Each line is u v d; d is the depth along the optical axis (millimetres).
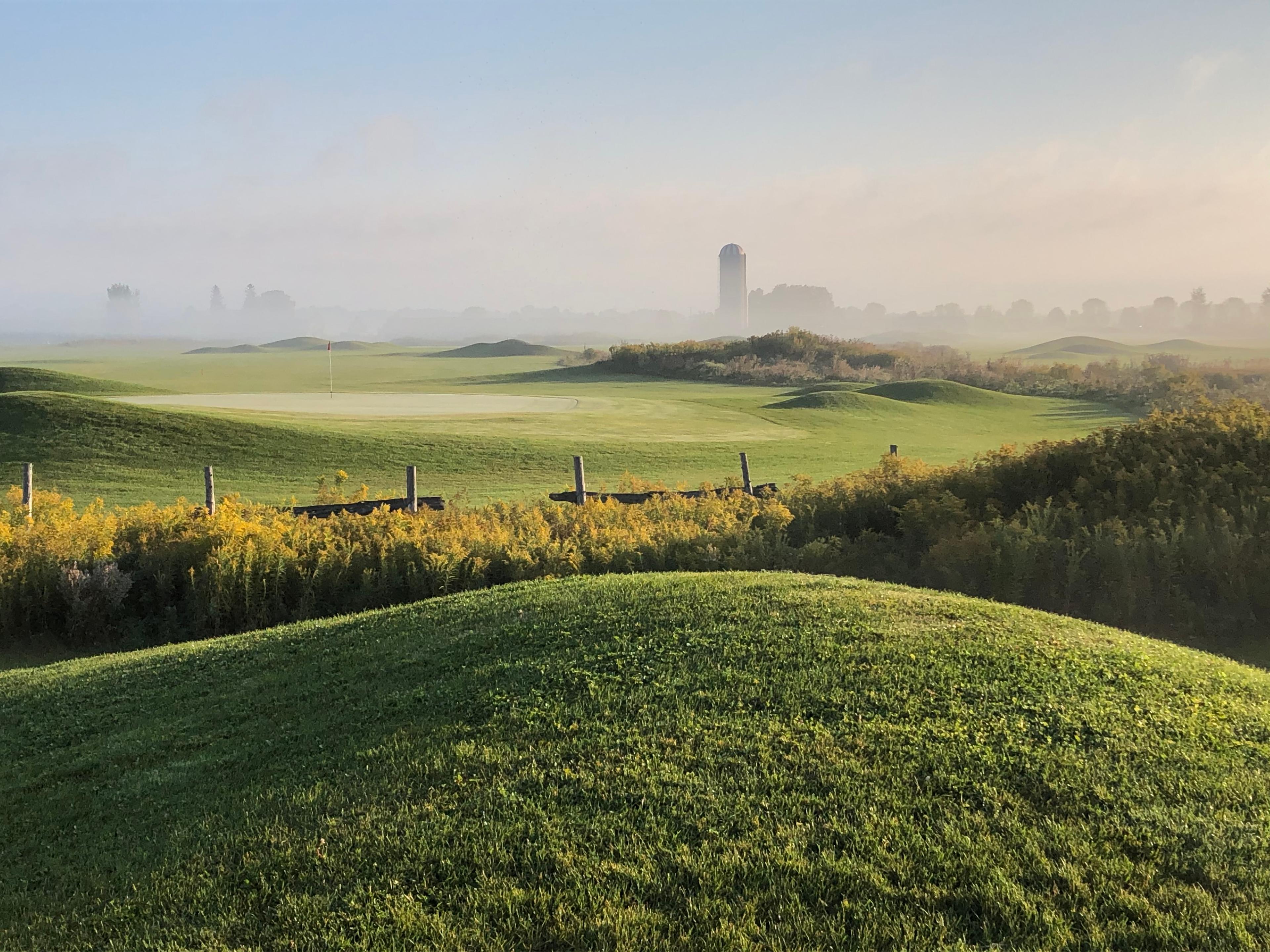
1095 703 5391
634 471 30672
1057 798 4395
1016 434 47469
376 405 50844
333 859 4371
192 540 12250
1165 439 13547
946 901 3734
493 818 4527
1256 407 14500
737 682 5824
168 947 3906
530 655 6699
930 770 4668
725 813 4383
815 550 11656
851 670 5875
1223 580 9633
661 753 5000
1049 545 10344
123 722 7320
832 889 3826
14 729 7426
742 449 36375
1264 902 3631
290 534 12781
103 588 11539
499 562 11820
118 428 29219
